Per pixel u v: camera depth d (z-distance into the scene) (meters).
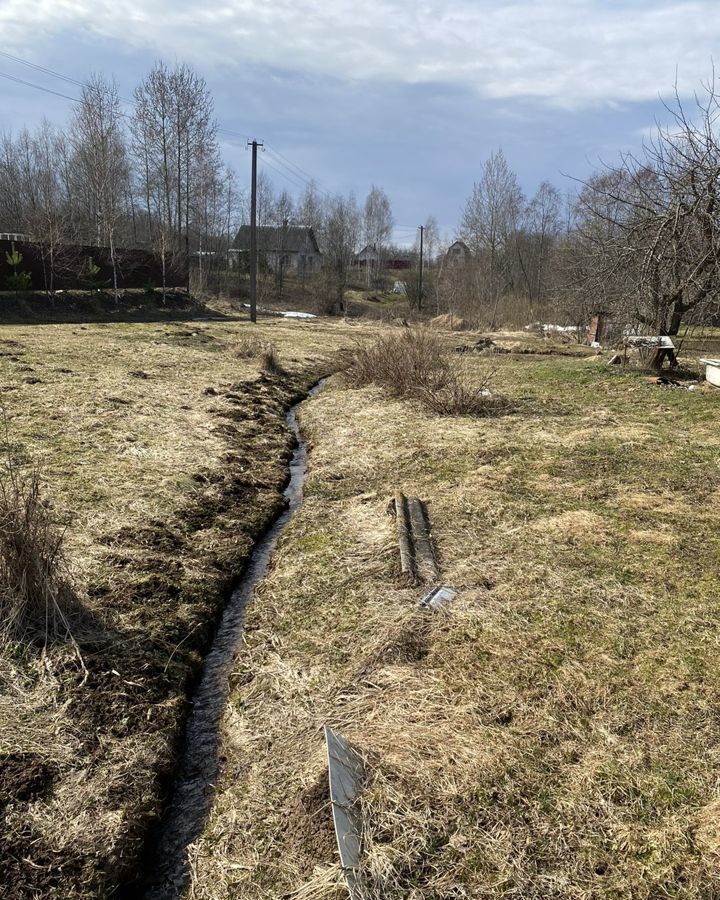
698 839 2.70
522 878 2.59
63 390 10.07
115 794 3.17
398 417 10.37
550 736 3.33
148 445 8.01
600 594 4.66
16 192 34.91
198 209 37.62
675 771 3.07
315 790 3.02
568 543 5.53
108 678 3.88
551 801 2.93
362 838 2.74
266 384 13.05
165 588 4.92
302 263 53.50
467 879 2.59
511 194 41.50
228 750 3.63
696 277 11.80
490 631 4.25
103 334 17.25
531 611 4.48
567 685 3.71
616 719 3.43
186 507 6.38
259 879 2.76
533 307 34.41
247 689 4.05
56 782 3.15
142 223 41.56
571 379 13.52
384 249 66.44
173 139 36.12
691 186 11.20
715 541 5.51
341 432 9.67
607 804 2.89
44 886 2.66
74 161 35.94
